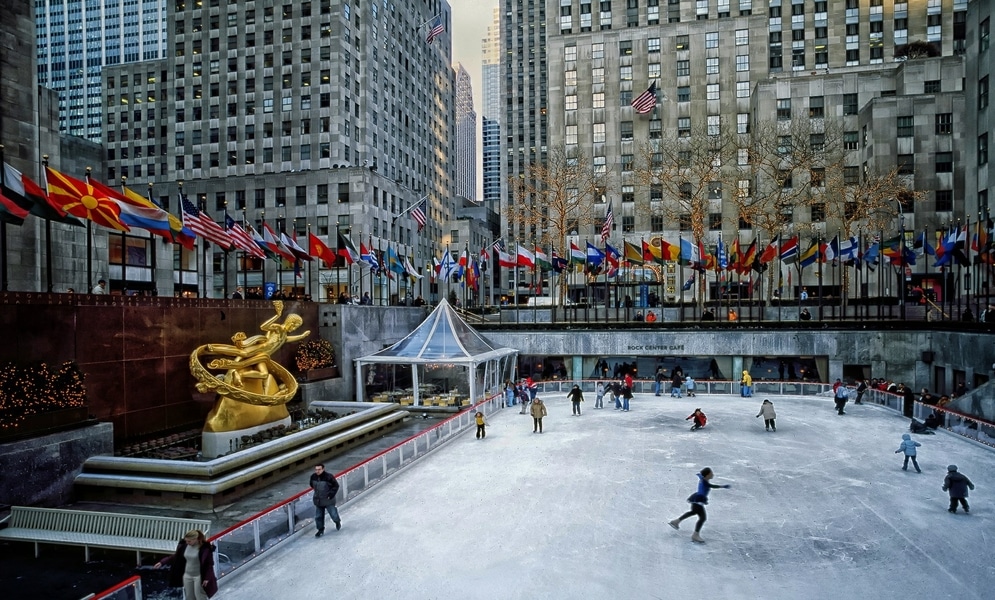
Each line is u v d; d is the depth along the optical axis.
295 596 10.32
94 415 17.62
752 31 66.00
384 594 10.35
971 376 27.69
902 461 18.78
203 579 9.37
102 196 19.42
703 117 66.50
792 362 37.94
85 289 32.53
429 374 36.47
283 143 68.94
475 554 11.98
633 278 53.25
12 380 15.02
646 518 13.92
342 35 68.62
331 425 21.53
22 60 29.45
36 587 10.72
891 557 11.67
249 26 70.50
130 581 9.05
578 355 37.78
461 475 17.69
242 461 16.67
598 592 10.32
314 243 33.53
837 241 36.06
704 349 35.66
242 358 20.20
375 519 14.07
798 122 59.09
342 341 30.59
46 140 33.62
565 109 69.62
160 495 15.41
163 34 173.00
